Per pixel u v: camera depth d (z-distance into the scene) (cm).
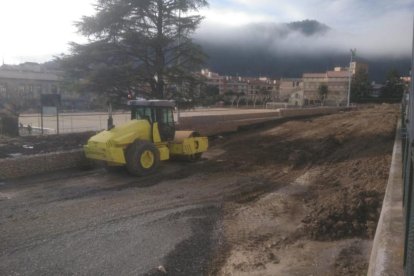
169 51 2242
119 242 802
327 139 2194
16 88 7881
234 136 2534
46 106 2286
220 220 948
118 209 1008
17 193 1141
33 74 8819
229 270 694
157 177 1370
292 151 1861
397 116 3309
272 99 12862
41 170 1411
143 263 711
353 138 2227
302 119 3703
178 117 2419
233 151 1930
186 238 829
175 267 701
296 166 1573
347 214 908
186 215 976
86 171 1455
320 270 685
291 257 744
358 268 677
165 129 1538
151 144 1411
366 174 1297
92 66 2173
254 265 710
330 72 13288
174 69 2195
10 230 854
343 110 5303
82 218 936
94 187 1224
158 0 2136
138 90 2233
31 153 1595
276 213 1003
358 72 11519
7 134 2117
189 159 1648
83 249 764
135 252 756
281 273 680
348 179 1278
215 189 1226
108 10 2080
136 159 1342
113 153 1316
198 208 1030
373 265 512
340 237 819
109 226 888
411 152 480
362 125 2806
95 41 2152
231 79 14662
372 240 787
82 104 5494
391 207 721
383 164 1408
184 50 2245
